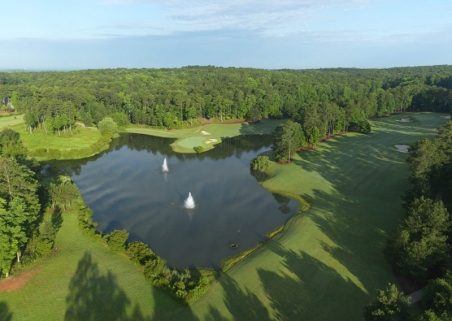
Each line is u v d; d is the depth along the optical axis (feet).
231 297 155.84
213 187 296.10
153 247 202.80
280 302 152.35
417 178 221.25
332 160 339.57
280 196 273.54
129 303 151.84
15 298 154.10
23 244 177.99
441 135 263.70
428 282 152.15
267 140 465.06
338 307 148.56
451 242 168.04
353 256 183.73
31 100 512.63
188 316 144.56
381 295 122.42
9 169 195.00
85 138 432.25
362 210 234.58
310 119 383.86
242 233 218.79
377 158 342.03
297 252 188.24
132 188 294.87
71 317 143.95
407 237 160.86
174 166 355.56
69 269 174.81
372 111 554.87
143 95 579.48
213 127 520.83
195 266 183.62
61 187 237.86
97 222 232.94
